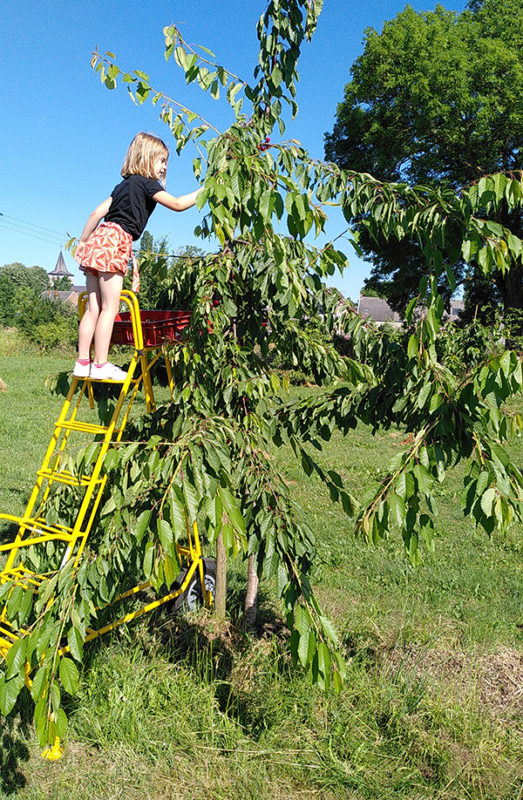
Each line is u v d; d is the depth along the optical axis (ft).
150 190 11.37
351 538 23.21
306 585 9.64
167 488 8.87
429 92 93.81
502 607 17.80
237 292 12.73
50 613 9.61
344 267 10.95
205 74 12.02
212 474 8.88
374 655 14.70
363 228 11.98
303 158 11.92
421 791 10.69
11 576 11.72
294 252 11.17
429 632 15.94
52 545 12.74
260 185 9.17
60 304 131.95
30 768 11.05
